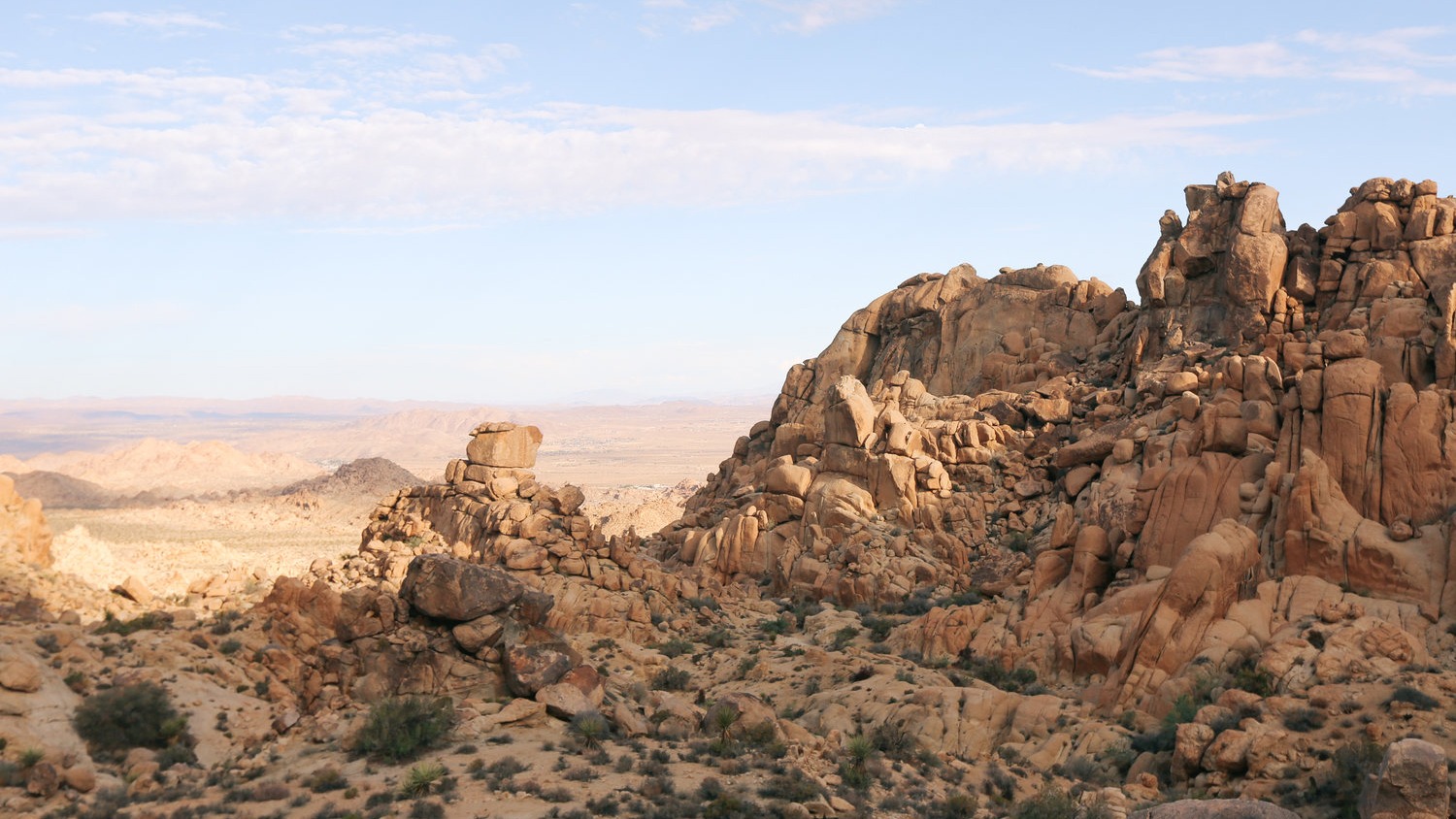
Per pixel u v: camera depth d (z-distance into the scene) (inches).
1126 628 1957.4
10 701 1396.4
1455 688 1551.4
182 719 1477.6
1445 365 2282.2
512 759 1411.2
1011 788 1494.8
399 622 1738.4
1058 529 2362.2
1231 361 2501.2
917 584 2591.0
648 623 2284.7
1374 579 1910.7
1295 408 2253.9
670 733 1569.9
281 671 1692.9
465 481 2603.3
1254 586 1934.1
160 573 2655.0
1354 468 2124.8
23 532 2162.9
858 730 1737.2
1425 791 1047.6
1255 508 2162.9
